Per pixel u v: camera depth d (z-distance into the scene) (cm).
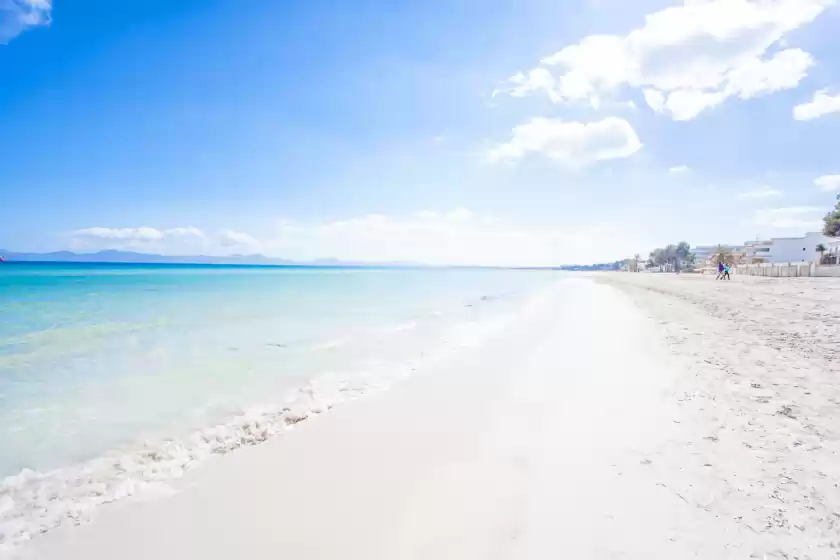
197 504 322
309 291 2877
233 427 497
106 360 830
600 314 1477
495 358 807
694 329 1074
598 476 340
